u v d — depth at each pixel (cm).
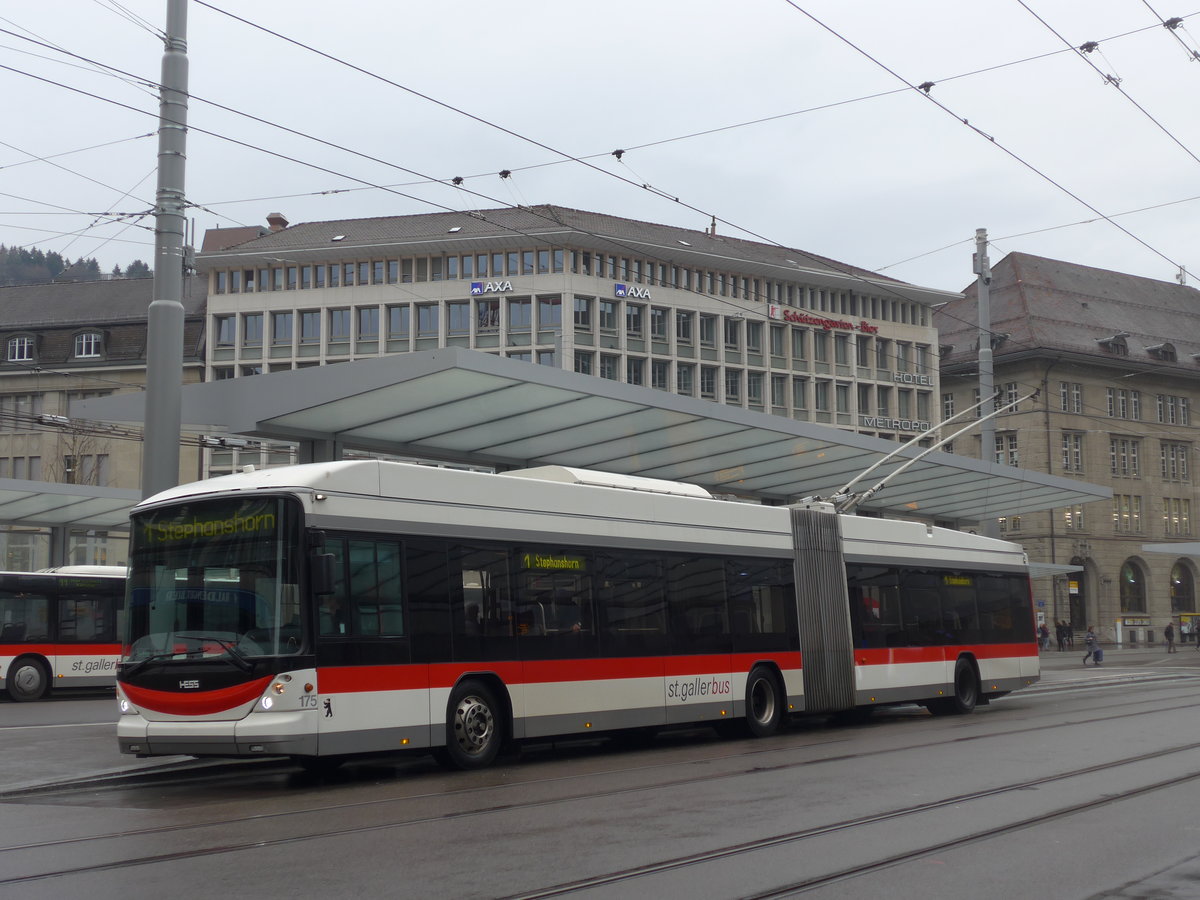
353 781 1266
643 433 2331
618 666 1531
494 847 846
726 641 1712
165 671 1202
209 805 1084
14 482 2873
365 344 6831
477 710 1355
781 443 2519
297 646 1179
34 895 706
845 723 2058
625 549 1580
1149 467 7900
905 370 7769
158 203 1611
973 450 7762
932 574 2172
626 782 1218
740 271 7156
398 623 1279
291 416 1991
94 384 6606
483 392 1914
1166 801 1070
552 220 6281
